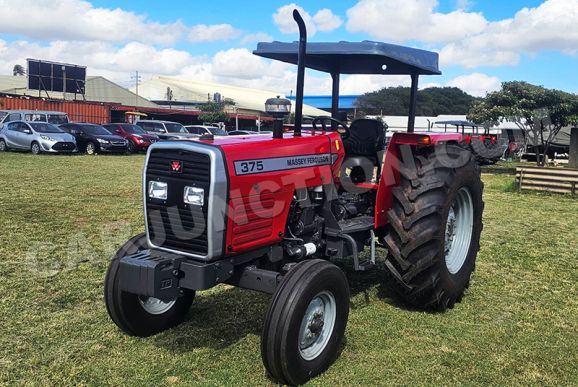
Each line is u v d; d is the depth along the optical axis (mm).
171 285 3150
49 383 3123
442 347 3711
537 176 12453
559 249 6551
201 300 4531
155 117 48750
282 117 3668
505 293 4879
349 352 3617
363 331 3951
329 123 5129
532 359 3564
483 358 3562
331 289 3314
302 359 3150
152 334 3822
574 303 4637
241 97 69438
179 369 3328
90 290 4660
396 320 4168
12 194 9828
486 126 23938
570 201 11031
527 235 7387
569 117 20531
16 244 6125
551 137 21625
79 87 43062
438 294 4172
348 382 3225
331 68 5234
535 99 21016
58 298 4445
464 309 4453
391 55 4160
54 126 20672
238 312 4273
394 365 3443
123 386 3117
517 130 28578
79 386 3104
